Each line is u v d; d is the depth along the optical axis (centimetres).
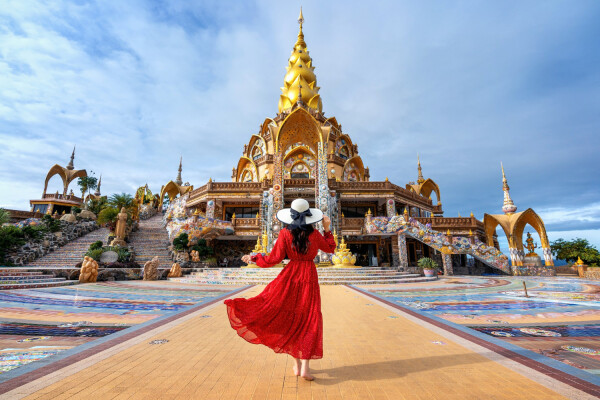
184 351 340
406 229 2267
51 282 1159
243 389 236
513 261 2338
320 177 2417
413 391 234
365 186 2712
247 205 2942
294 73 3897
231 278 1459
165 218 2991
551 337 438
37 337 425
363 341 392
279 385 246
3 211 1955
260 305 269
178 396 221
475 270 2614
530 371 278
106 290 1048
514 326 511
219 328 459
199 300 816
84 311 637
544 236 2319
